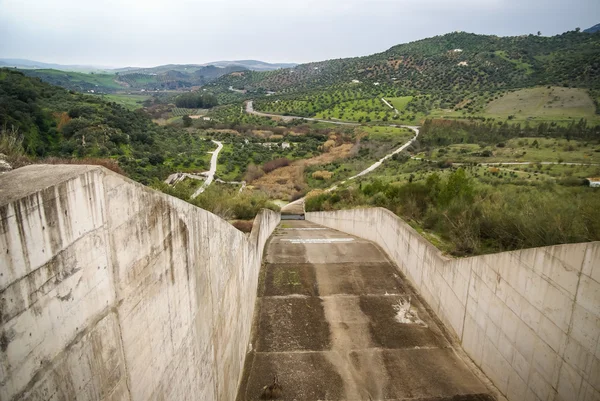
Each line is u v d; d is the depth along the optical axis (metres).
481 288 5.82
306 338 6.76
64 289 1.74
